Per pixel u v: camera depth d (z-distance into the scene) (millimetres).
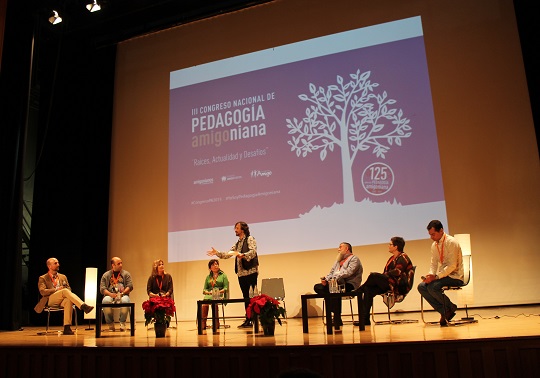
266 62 6992
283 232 6488
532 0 5824
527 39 5824
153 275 5988
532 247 5574
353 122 6418
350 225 6223
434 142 6070
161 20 7512
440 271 4402
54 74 7590
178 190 7152
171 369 3246
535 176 5672
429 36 6301
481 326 3932
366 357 3021
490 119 5918
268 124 6812
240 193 6785
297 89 6758
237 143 6926
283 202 6551
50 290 5102
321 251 6289
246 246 5242
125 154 7605
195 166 7109
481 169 5867
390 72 6371
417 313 5824
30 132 8641
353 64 6551
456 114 6047
